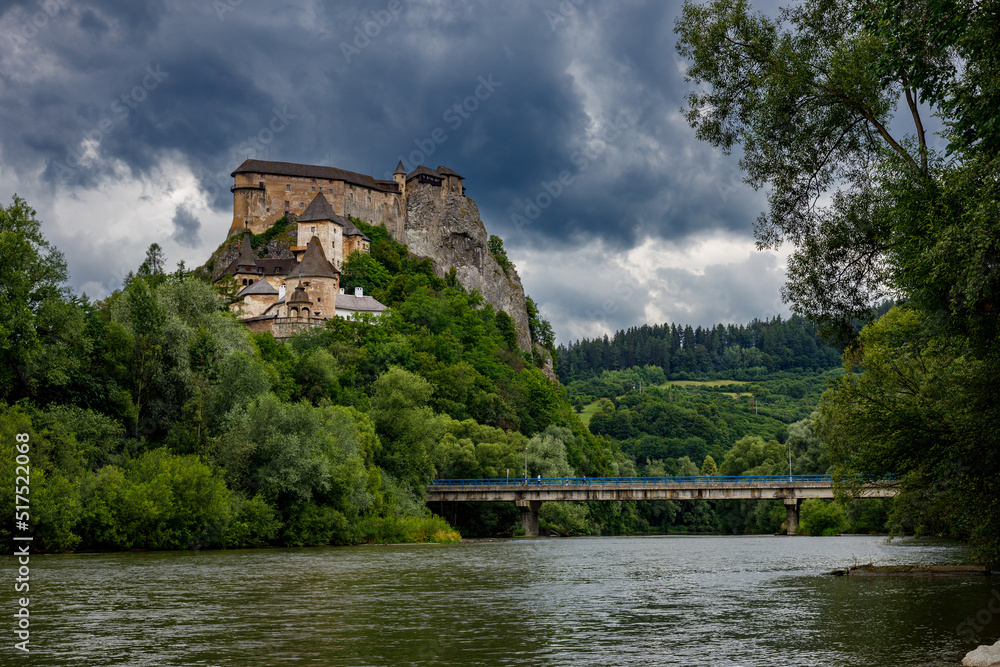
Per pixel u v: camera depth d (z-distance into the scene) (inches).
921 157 1114.1
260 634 962.1
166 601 1247.5
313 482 2832.2
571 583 1598.2
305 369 4375.0
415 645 897.5
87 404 2513.5
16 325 2305.6
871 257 1282.0
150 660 812.0
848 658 823.7
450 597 1343.5
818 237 1304.1
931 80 1008.9
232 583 1505.9
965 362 1279.5
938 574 1701.5
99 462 2426.2
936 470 1309.1
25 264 2365.9
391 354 5905.5
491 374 7155.5
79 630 983.6
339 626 1027.3
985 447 1201.4
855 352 1427.2
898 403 1359.5
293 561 2086.6
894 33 975.6
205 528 2472.9
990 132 883.4
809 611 1170.6
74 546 2203.5
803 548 2938.0
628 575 1790.1
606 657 834.8
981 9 864.9
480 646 895.1
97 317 2805.1
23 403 2295.8
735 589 1478.8
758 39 1259.8
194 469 2452.0
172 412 2802.7
